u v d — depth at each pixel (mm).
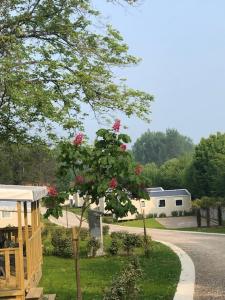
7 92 15289
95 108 17297
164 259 19359
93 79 16859
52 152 17781
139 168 7453
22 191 9922
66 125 16109
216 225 51562
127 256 21141
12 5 17047
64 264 19344
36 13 17375
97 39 17578
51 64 16078
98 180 7477
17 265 10172
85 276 15633
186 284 12961
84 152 7715
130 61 17859
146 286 12812
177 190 77188
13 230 14953
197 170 75125
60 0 17438
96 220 22109
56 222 55031
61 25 17297
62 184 8227
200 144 75688
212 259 18516
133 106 17641
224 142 73375
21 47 15570
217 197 64188
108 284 13625
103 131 7617
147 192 7566
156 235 36406
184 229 47031
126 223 60875
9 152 20875
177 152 149625
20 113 16641
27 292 10695
